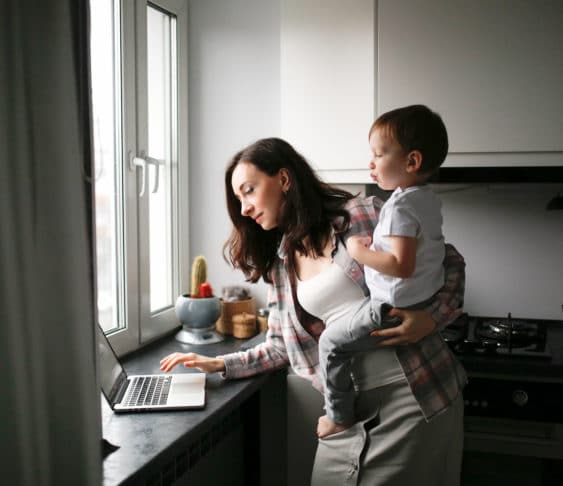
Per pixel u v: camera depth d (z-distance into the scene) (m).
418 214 1.26
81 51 0.98
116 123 1.80
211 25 2.29
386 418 1.34
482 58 1.83
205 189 2.33
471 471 1.76
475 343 1.82
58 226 0.90
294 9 1.97
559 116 1.79
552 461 1.69
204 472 1.75
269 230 1.59
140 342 1.92
